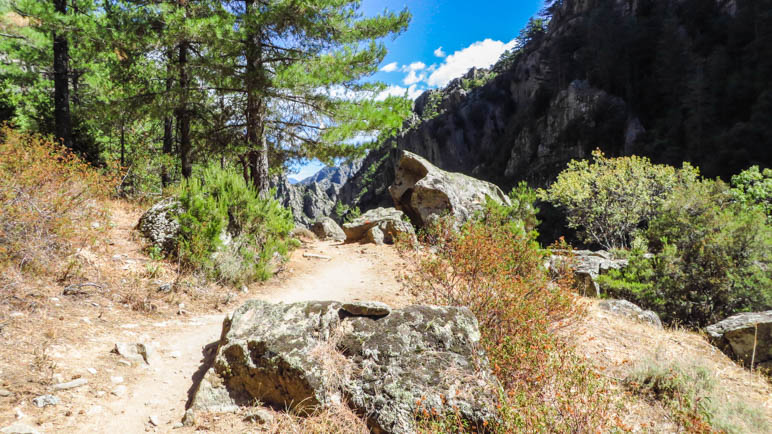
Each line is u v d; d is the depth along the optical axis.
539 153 74.56
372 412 3.05
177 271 6.39
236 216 7.96
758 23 51.19
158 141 17.50
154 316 5.00
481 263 5.03
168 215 7.26
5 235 4.78
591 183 28.16
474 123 116.00
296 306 4.09
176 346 4.40
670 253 10.30
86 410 2.93
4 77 16.94
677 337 7.17
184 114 13.88
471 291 4.94
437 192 13.40
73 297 4.69
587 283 10.16
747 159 39.53
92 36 11.39
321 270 9.05
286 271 8.48
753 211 10.81
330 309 3.96
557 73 82.19
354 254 11.02
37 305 4.20
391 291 7.12
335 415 3.06
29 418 2.64
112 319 4.56
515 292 4.73
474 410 3.01
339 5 11.54
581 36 79.56
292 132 13.41
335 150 13.33
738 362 6.45
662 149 51.97
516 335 4.16
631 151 56.25
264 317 4.03
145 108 12.23
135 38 11.35
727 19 58.44
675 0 67.19
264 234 8.37
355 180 180.75
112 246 6.50
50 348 3.54
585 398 3.19
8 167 5.79
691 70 56.72
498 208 10.62
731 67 52.03
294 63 11.98
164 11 12.08
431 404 3.04
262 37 11.91
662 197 25.11
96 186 7.39
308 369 3.29
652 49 65.25
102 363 3.62
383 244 12.30
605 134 62.28
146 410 3.16
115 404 3.12
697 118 48.28
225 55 11.80
